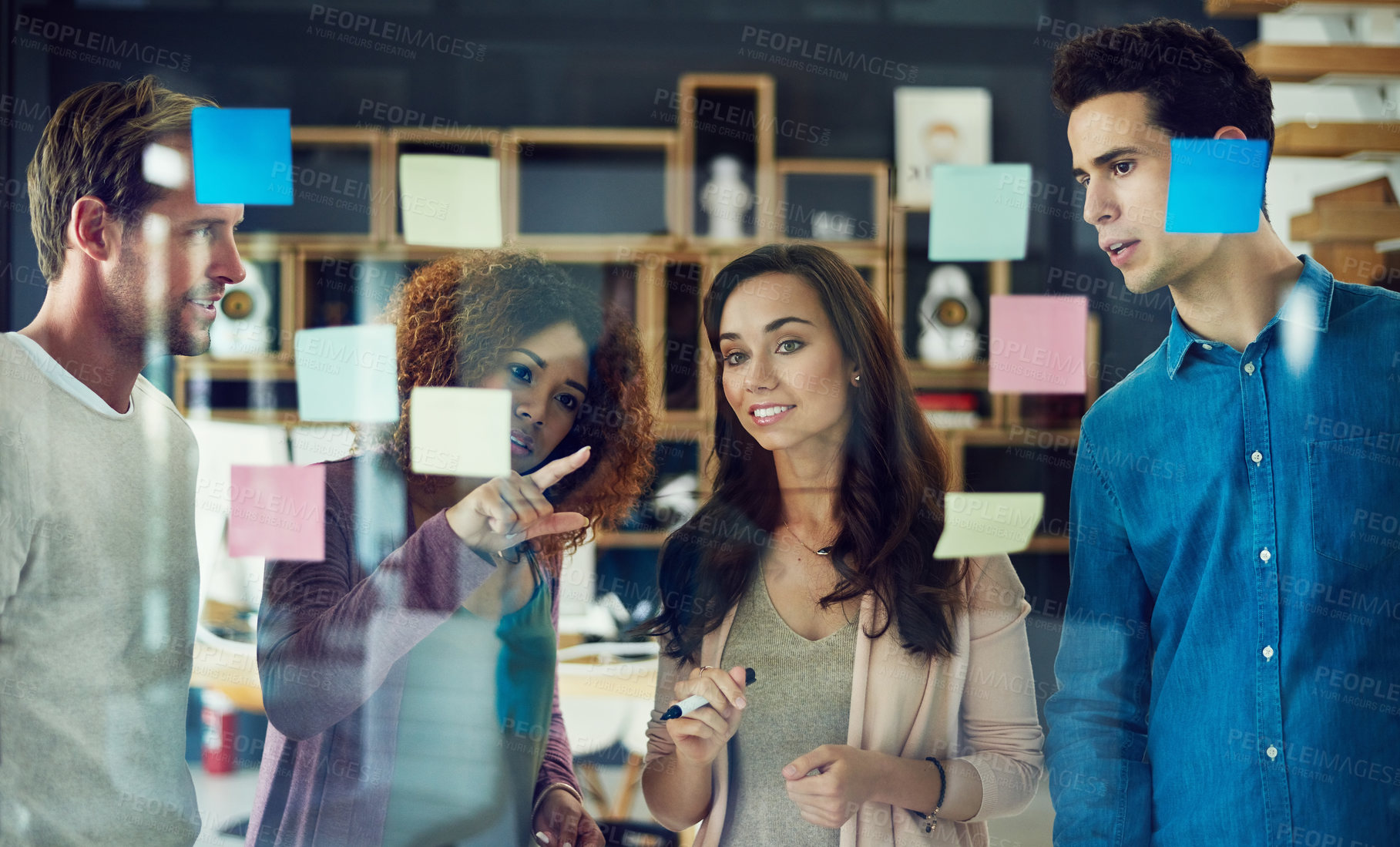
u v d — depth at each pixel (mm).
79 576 1231
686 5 2137
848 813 1173
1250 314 1240
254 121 1395
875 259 1798
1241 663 1183
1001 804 1190
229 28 2094
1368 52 1396
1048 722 1258
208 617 1314
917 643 1228
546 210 2051
